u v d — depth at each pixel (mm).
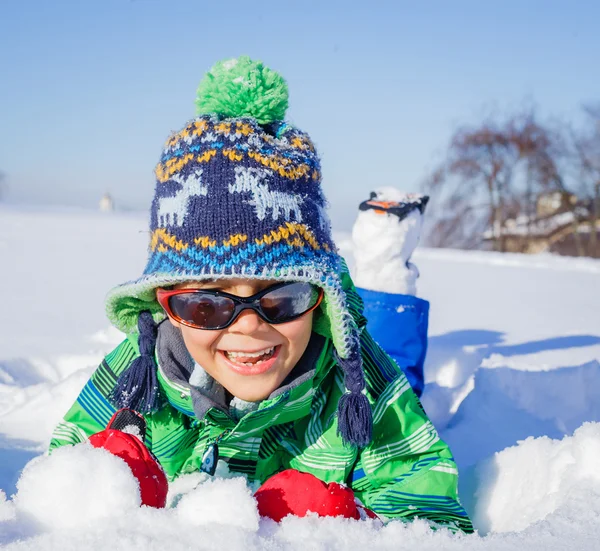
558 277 9188
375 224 2969
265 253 1562
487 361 3875
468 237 22219
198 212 1578
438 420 2924
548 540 1217
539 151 21406
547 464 1761
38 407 2709
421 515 1695
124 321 1877
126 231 13391
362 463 1845
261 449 1834
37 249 9578
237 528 1170
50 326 4473
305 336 1681
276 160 1641
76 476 1248
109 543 1113
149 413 1812
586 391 3152
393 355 2795
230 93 1729
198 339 1640
